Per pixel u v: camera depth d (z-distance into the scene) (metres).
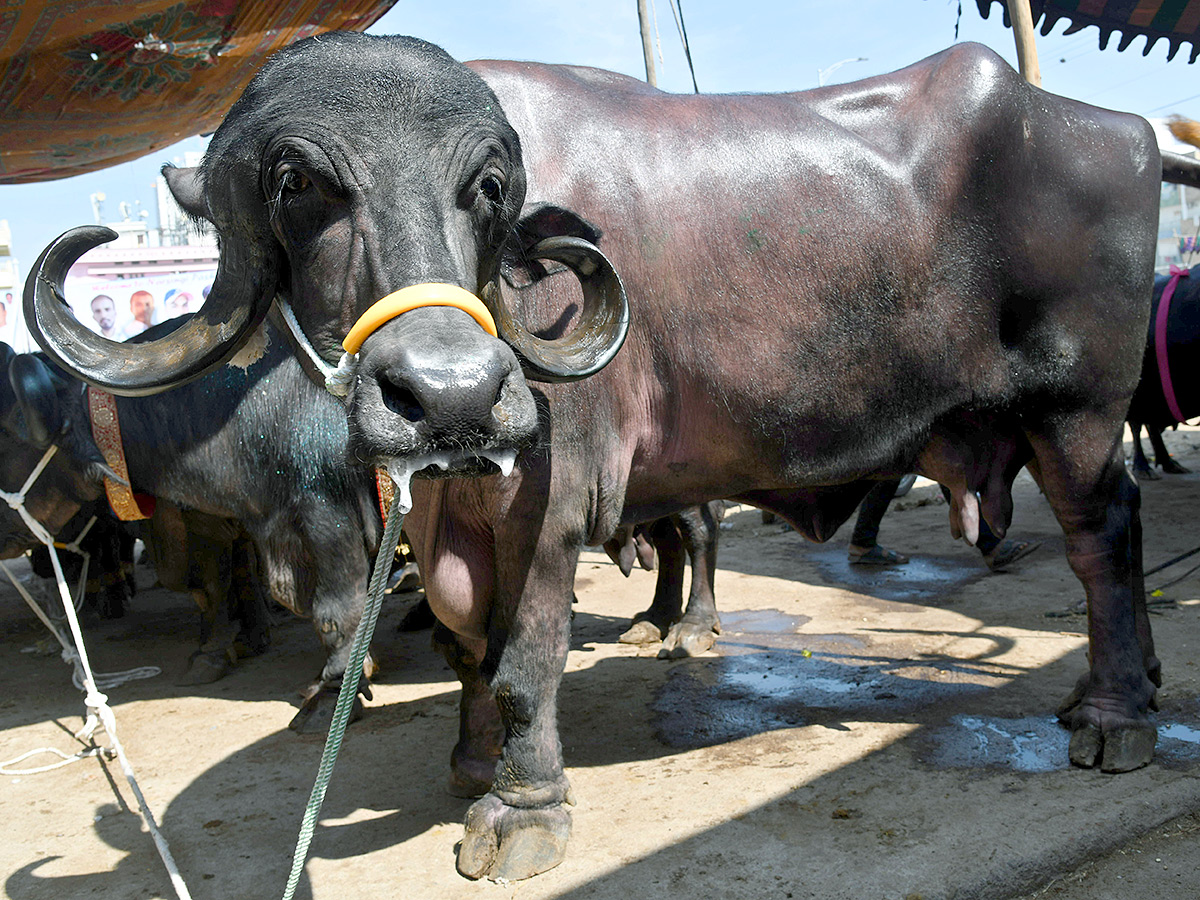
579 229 2.47
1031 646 4.44
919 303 2.96
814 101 3.09
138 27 4.36
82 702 4.74
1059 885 2.53
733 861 2.65
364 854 2.89
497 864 2.67
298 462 4.13
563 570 2.68
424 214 1.90
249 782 3.55
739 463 3.03
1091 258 3.11
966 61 3.03
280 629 6.10
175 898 2.74
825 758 3.33
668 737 3.65
